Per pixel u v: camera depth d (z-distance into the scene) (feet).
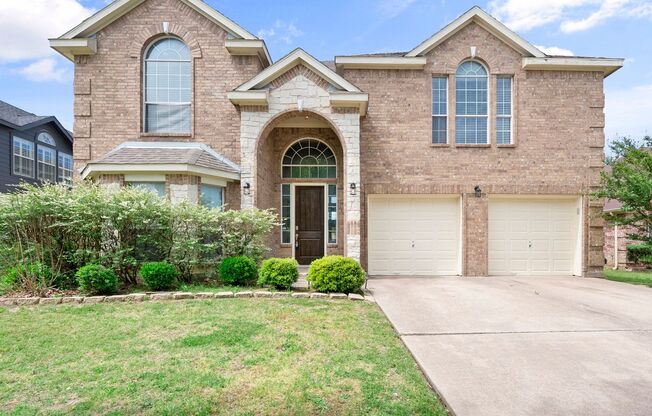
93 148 34.86
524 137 36.47
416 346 15.37
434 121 36.96
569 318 19.75
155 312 19.52
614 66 36.11
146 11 35.24
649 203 33.06
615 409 10.50
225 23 35.12
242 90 31.73
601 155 36.58
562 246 37.01
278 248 38.19
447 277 35.14
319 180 38.58
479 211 36.17
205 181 31.71
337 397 10.97
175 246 26.03
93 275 22.54
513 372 12.89
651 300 24.40
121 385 11.55
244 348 14.64
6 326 17.19
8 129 53.67
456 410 10.35
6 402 10.60
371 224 36.73
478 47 36.58
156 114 35.68
